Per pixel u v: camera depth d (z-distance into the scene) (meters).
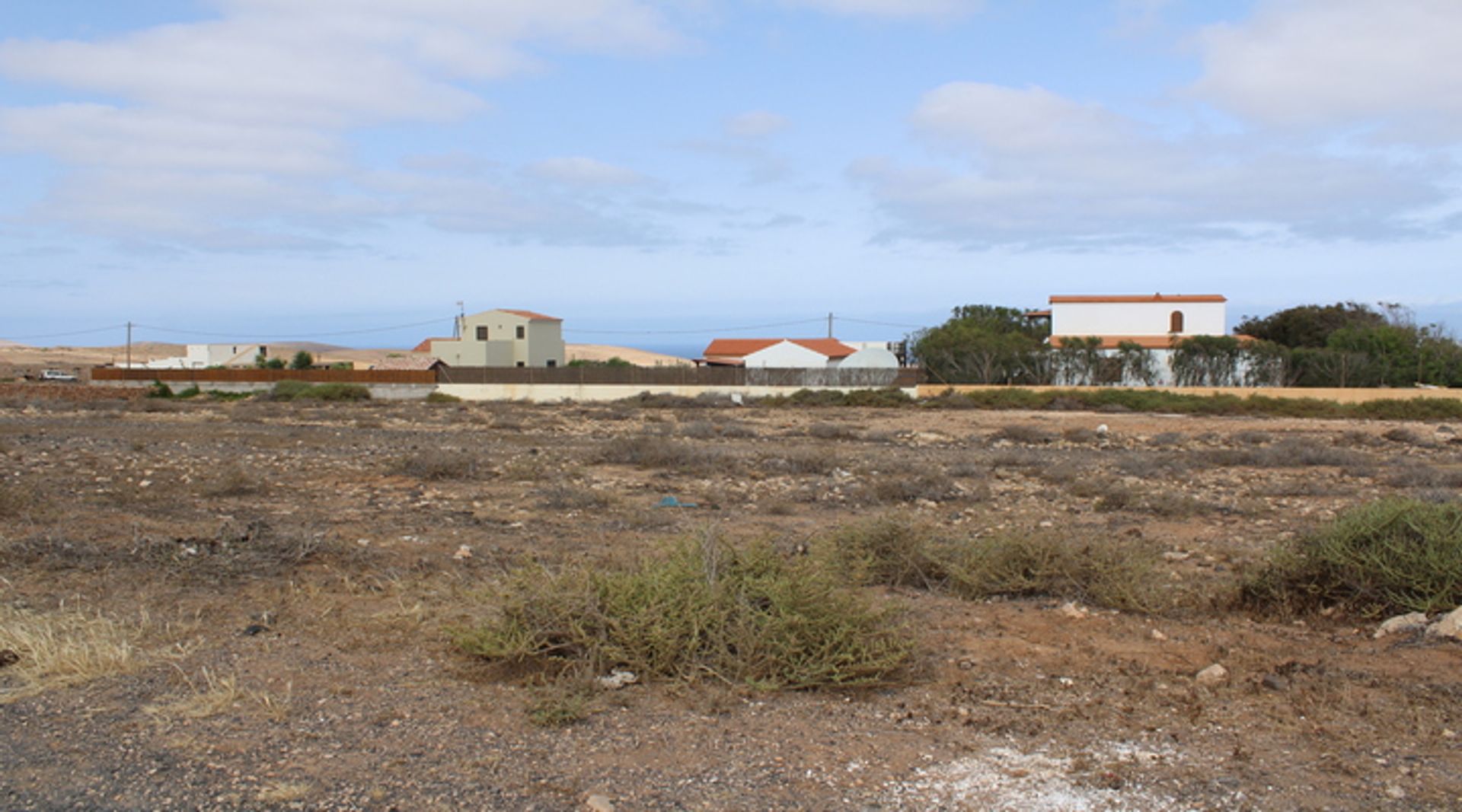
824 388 53.88
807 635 6.12
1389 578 7.57
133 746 4.92
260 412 40.28
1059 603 8.34
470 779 4.57
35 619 6.99
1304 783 4.56
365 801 4.32
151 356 150.88
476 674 6.16
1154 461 21.59
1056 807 4.31
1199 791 4.48
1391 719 5.38
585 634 6.26
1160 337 70.94
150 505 13.20
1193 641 7.12
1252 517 13.66
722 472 19.00
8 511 11.79
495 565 9.51
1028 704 5.73
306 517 12.42
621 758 4.85
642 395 50.75
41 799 4.30
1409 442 29.19
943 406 47.50
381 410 43.34
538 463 19.59
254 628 7.10
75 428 28.83
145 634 6.94
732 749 4.98
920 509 14.43
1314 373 56.53
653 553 9.91
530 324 74.38
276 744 4.97
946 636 7.22
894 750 4.98
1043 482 18.27
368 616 7.50
